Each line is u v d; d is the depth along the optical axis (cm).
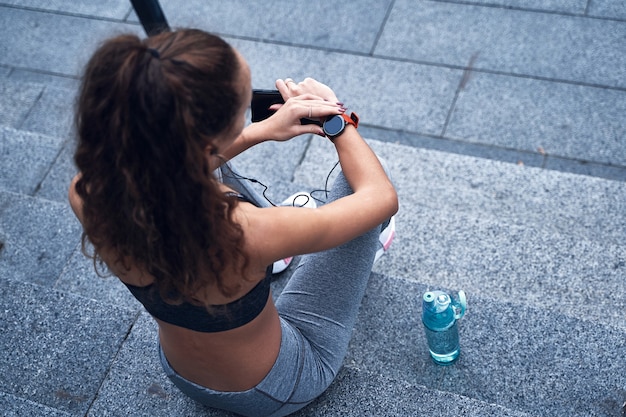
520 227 321
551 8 518
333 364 216
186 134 140
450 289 307
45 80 534
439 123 476
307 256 226
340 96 496
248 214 166
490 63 497
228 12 552
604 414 246
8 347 267
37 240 331
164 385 247
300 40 530
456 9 529
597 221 372
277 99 224
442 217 330
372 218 186
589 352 259
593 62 488
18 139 405
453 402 229
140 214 147
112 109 140
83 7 572
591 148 454
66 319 272
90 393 254
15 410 234
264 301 183
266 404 202
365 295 284
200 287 162
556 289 300
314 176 421
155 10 373
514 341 265
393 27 526
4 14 575
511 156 458
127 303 306
